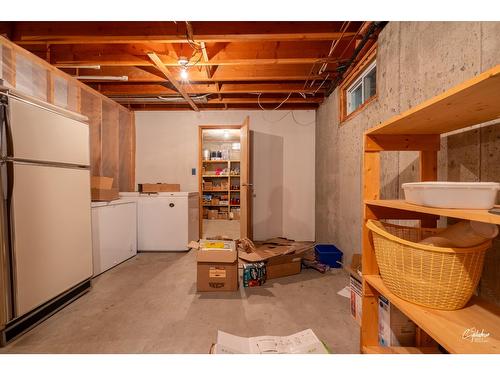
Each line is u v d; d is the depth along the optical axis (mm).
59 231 1796
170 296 2051
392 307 1206
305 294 2078
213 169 7016
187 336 1512
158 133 4176
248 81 3309
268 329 1583
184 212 3438
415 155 1535
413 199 918
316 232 4059
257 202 4105
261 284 2266
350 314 1759
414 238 1195
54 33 2053
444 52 1260
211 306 1877
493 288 1007
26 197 1532
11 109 1446
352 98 2838
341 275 2514
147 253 3377
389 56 1816
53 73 2486
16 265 1461
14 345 1429
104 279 2436
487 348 665
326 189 3490
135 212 3289
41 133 1655
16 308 1454
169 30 2033
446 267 825
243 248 2562
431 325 776
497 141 981
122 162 3898
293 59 2480
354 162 2514
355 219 2494
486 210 718
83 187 2061
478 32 1056
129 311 1808
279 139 4160
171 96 3523
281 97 3703
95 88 3344
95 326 1617
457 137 1178
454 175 1196
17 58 2086
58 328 1595
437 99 754
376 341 1234
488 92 682
